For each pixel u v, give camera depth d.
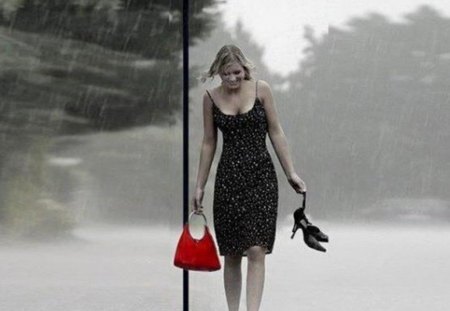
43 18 31.92
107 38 32.28
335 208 26.88
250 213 13.81
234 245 13.88
